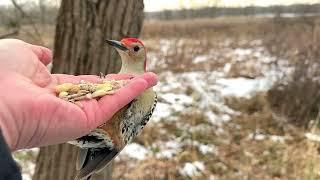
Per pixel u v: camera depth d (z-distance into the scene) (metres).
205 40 19.08
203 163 7.92
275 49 12.52
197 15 21.02
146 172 7.45
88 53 4.73
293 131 9.45
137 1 4.77
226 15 23.11
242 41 19.94
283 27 12.29
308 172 6.91
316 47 10.78
